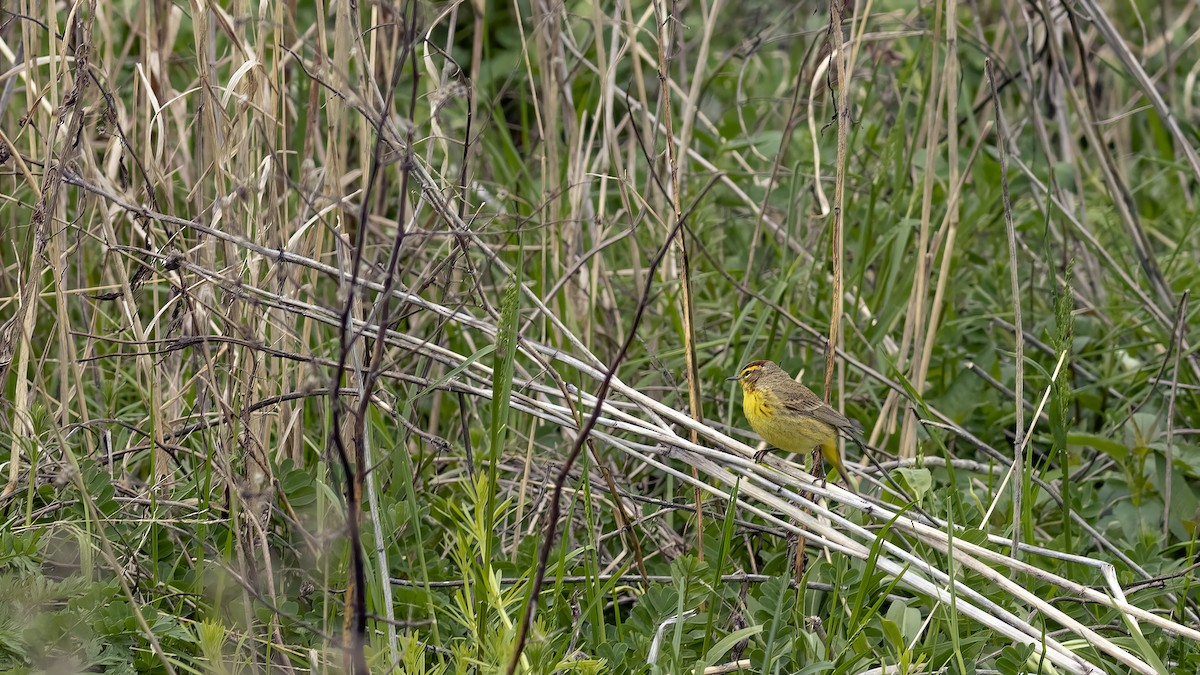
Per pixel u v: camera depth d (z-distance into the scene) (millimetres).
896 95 14297
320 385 9977
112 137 10695
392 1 10625
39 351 11844
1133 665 7969
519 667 7434
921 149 13594
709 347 13000
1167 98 16938
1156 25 19281
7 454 9867
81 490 7711
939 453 12328
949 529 8297
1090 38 15867
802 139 14828
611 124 11328
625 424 9133
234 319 9680
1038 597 8797
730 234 15258
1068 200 13898
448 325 12141
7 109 12523
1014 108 17672
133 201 9891
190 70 14023
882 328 12109
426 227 12523
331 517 9297
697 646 8945
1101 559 10117
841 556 8859
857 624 8477
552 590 9117
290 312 9688
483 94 15352
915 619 9016
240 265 9312
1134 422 11234
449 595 9703
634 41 11414
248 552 9008
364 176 9695
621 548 10828
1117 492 11406
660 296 13180
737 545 10680
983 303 14445
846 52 14375
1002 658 8188
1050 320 13672
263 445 9695
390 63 11844
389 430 11234
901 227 11961
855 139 12773
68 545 9008
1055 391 9250
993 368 13031
